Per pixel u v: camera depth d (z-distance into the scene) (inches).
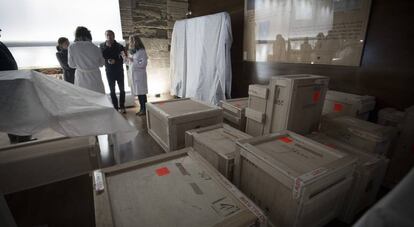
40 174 53.2
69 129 50.6
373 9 73.1
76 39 105.3
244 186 46.3
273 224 39.9
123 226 27.2
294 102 58.3
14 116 44.9
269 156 39.6
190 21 147.3
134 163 40.6
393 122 64.7
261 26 115.3
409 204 10.1
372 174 48.3
